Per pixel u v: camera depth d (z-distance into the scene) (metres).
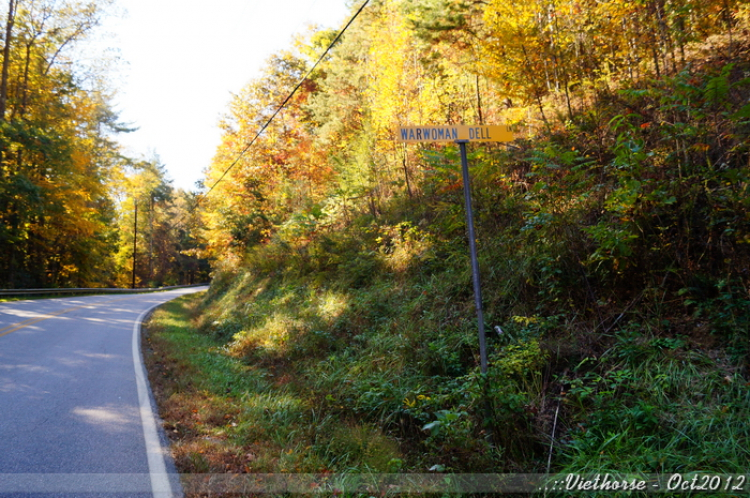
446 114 12.01
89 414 5.22
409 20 11.07
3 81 23.08
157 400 5.89
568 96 8.31
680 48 7.32
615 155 6.78
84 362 7.98
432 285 8.16
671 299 5.20
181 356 8.78
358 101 17.11
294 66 25.09
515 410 4.14
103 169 33.28
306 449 4.44
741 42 6.66
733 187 5.05
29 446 4.25
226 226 21.55
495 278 7.15
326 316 9.56
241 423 5.15
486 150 9.30
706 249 5.23
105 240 35.19
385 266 10.33
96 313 16.67
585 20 8.39
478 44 10.32
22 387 6.18
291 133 23.42
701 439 3.45
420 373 5.98
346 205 15.02
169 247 65.38
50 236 30.61
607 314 5.51
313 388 6.50
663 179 5.72
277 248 16.67
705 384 3.95
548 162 7.02
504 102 10.88
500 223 8.27
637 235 5.44
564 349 5.14
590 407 4.30
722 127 5.67
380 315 8.62
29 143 23.72
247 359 8.89
